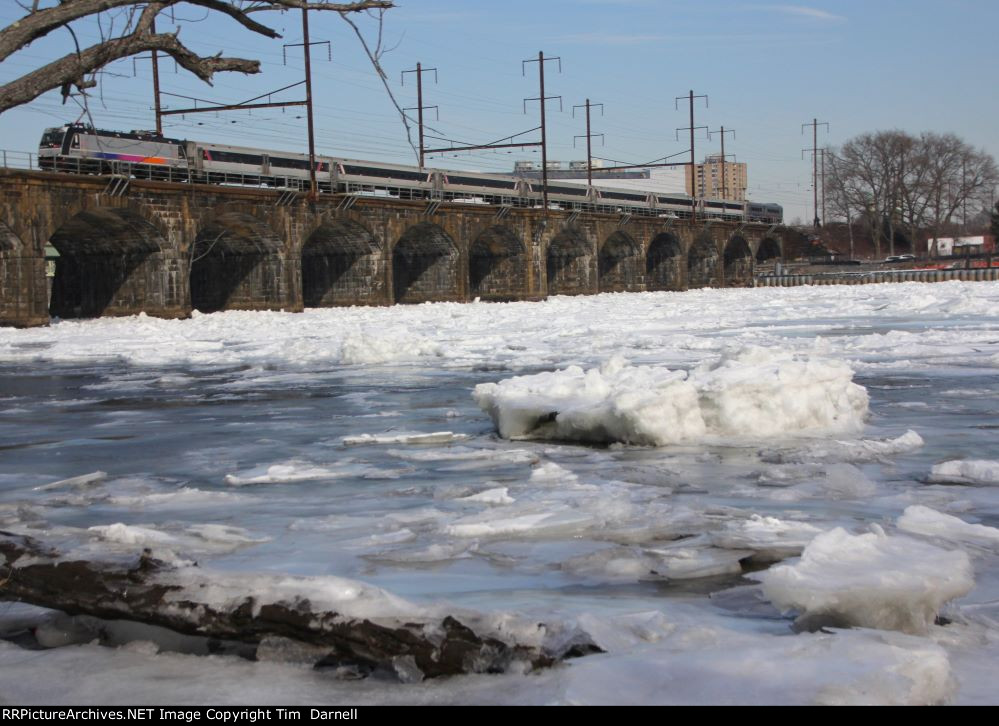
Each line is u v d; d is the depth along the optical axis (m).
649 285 97.38
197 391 18.23
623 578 5.93
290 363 23.72
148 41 5.75
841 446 10.20
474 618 4.43
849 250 134.00
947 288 61.06
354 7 5.99
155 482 9.61
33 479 9.99
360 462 10.30
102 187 46.59
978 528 6.71
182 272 50.81
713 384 11.23
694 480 8.88
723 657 4.12
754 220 107.88
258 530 7.36
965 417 12.45
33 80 5.45
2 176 42.34
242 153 55.66
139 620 4.81
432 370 20.73
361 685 4.23
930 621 4.77
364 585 4.73
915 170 120.31
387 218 63.53
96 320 49.19
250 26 5.98
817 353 21.00
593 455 10.27
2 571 5.24
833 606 4.65
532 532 7.12
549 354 23.55
